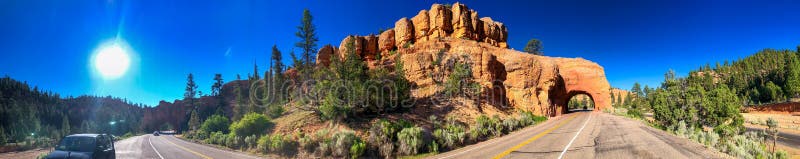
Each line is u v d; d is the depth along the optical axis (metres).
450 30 62.66
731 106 23.48
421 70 42.88
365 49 66.00
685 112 24.84
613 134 20.83
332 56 32.66
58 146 12.73
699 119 24.47
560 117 47.41
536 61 51.19
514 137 23.75
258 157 20.97
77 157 11.95
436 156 18.09
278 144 21.25
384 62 51.03
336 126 25.41
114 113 138.00
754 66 128.62
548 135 22.67
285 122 28.59
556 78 52.56
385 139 20.69
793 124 42.53
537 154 14.47
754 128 39.62
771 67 115.31
